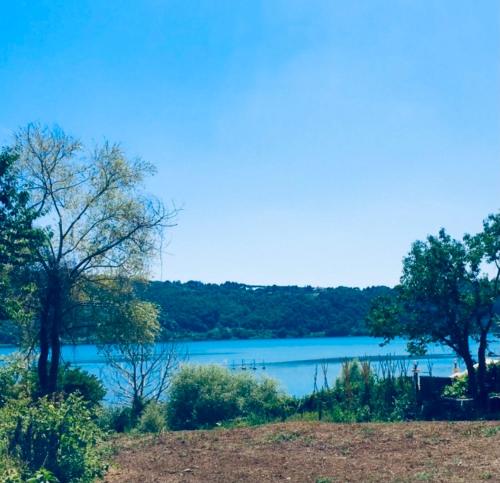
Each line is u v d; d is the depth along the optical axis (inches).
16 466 418.0
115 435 827.4
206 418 1046.4
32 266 1053.8
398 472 493.0
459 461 519.8
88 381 1052.5
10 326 1114.1
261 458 581.6
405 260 1049.5
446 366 2354.8
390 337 1051.9
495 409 914.7
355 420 883.4
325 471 511.8
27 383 700.7
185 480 499.5
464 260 999.6
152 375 1268.5
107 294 1127.6
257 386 1125.7
